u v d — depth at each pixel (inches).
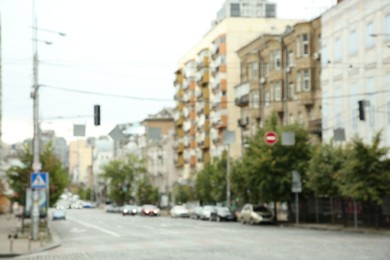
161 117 5275.6
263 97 2704.2
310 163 1724.9
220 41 3277.6
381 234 1382.9
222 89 3235.7
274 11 4008.4
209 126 3585.1
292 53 2396.7
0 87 2484.0
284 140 1871.3
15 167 1974.7
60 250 1090.7
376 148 1478.8
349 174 1489.9
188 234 1473.9
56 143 3024.1
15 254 1006.4
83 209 6013.8
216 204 3061.0
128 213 3592.5
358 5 1812.3
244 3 3993.6
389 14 1648.6
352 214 1781.5
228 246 1070.4
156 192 4557.1
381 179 1453.0
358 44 1812.3
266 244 1097.4
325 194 1697.8
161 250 1015.6
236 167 2240.4
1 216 3157.0
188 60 4055.1
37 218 1349.7
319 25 2170.3
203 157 3683.6
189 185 3307.1
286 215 2348.7
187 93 4094.5
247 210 2102.6
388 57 1656.0
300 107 2315.5
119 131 1630.2
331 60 1984.5
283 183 1963.6
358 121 1804.9
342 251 914.7
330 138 1797.5
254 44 2797.7
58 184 2256.4
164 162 4763.8
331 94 1983.3
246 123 2891.2
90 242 1278.3
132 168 4936.0
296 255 868.0
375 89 1720.0
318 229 1672.0
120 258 887.1
